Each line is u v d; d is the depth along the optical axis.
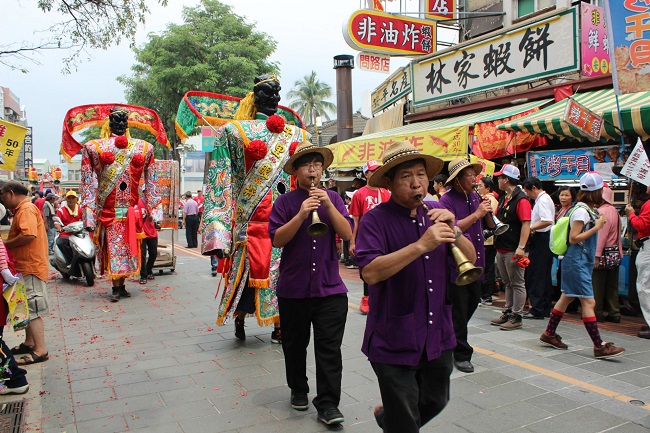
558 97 8.80
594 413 3.66
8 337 5.82
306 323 3.73
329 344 3.59
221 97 6.20
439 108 11.94
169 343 5.48
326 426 3.53
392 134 10.80
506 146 8.28
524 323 6.24
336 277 3.74
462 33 12.74
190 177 34.97
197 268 10.99
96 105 8.49
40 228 4.92
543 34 8.83
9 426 3.50
